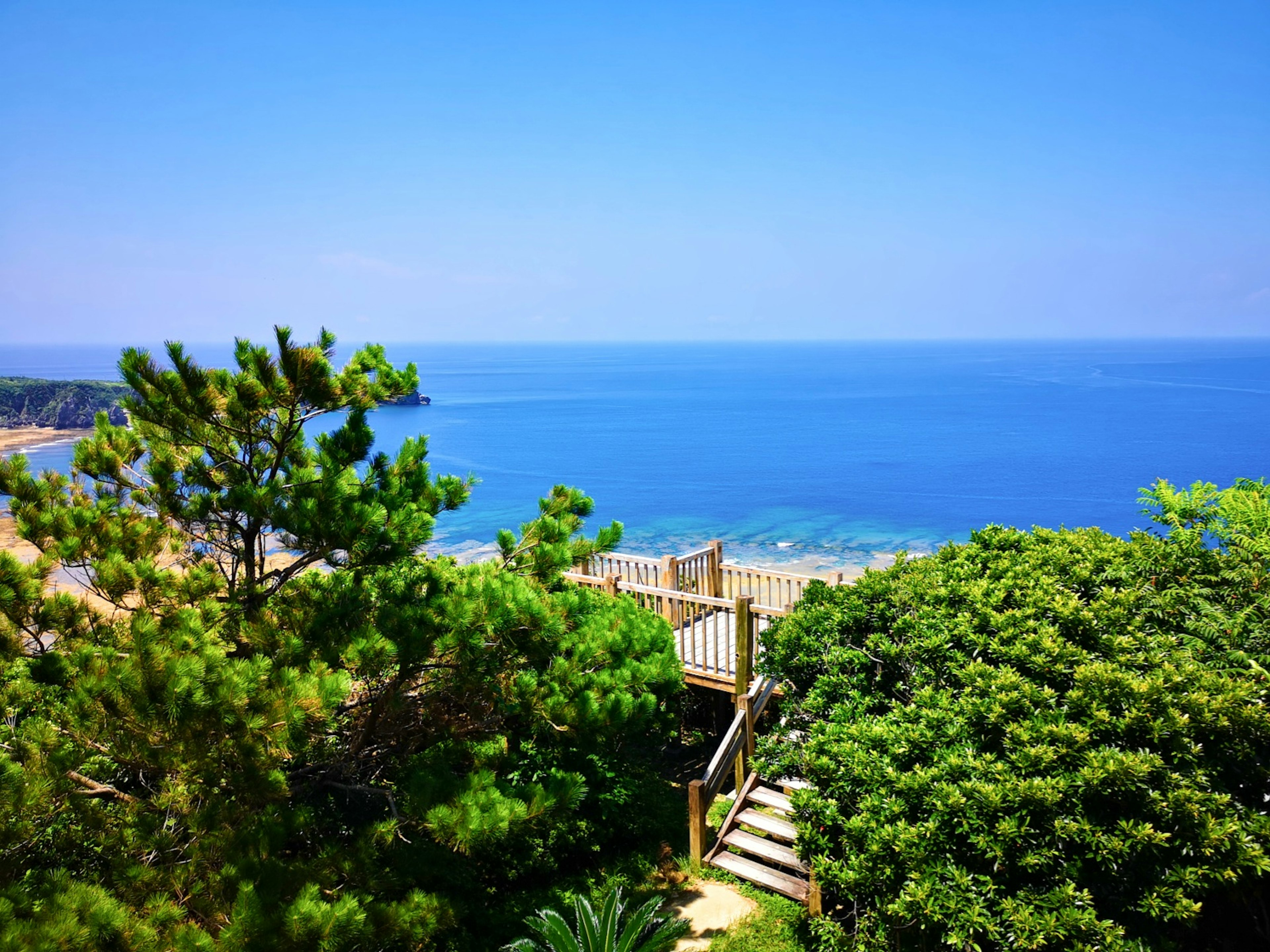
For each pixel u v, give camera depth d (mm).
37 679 7586
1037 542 11234
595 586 15586
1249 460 69500
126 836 7109
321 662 7164
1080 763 6891
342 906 6402
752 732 11914
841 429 98750
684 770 14164
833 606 10234
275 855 7262
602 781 11477
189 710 6172
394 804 8641
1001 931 6367
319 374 8602
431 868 9516
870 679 9398
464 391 188500
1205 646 8430
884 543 42031
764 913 9961
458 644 8047
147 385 8773
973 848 6922
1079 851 6625
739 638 12203
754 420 113312
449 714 10500
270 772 6879
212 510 9219
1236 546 9453
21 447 90812
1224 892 7656
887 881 7141
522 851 10336
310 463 9539
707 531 45375
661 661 10438
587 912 8570
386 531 8625
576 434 97625
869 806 7555
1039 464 69188
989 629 8828
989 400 141125
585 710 8820
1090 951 6094
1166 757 7020
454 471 68438
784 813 10883
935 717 7863
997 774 6977
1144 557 9992
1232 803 6848
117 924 5797
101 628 8312
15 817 6293
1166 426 97250
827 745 8477
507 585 8570
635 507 52156
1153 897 6387
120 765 8219
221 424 8938
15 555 8086
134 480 10008
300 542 8820
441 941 9125
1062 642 8109
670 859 11258
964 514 49375
